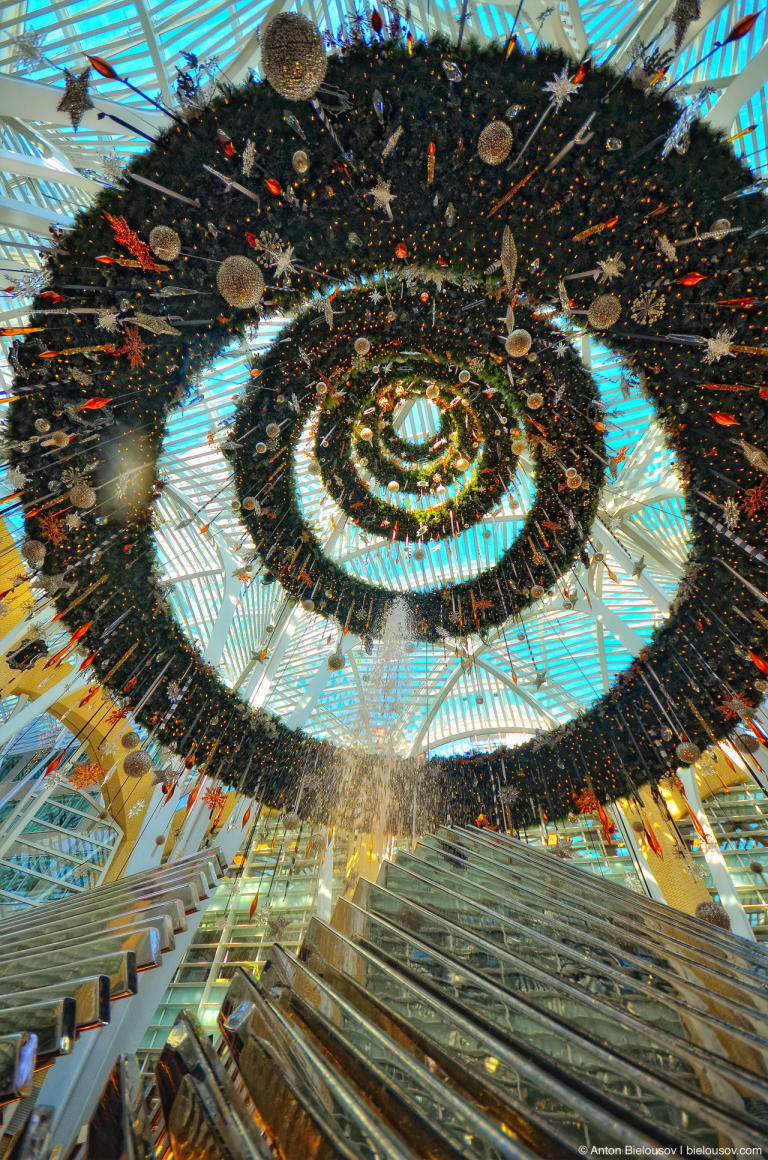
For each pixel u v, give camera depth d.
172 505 19.48
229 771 12.99
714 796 20.64
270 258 7.11
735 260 6.69
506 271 6.95
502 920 5.50
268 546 11.16
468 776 13.74
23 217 8.67
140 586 9.39
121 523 8.64
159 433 8.11
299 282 7.56
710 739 11.30
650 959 4.79
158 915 6.97
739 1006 3.65
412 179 6.68
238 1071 3.40
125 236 6.47
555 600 21.53
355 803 13.88
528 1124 2.43
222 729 12.12
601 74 5.88
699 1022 3.51
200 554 21.52
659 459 17.58
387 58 5.91
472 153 6.45
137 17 9.79
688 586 9.78
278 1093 2.80
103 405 7.50
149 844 16.31
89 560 8.74
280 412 9.66
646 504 18.16
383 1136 2.28
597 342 8.05
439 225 7.09
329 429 10.84
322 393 9.63
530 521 11.14
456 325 8.84
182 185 6.42
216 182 6.45
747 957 5.20
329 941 4.90
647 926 5.91
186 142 6.17
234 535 21.12
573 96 5.99
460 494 11.77
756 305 6.88
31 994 4.36
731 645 9.98
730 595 9.49
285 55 4.67
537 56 5.88
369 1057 3.17
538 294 7.77
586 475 10.16
